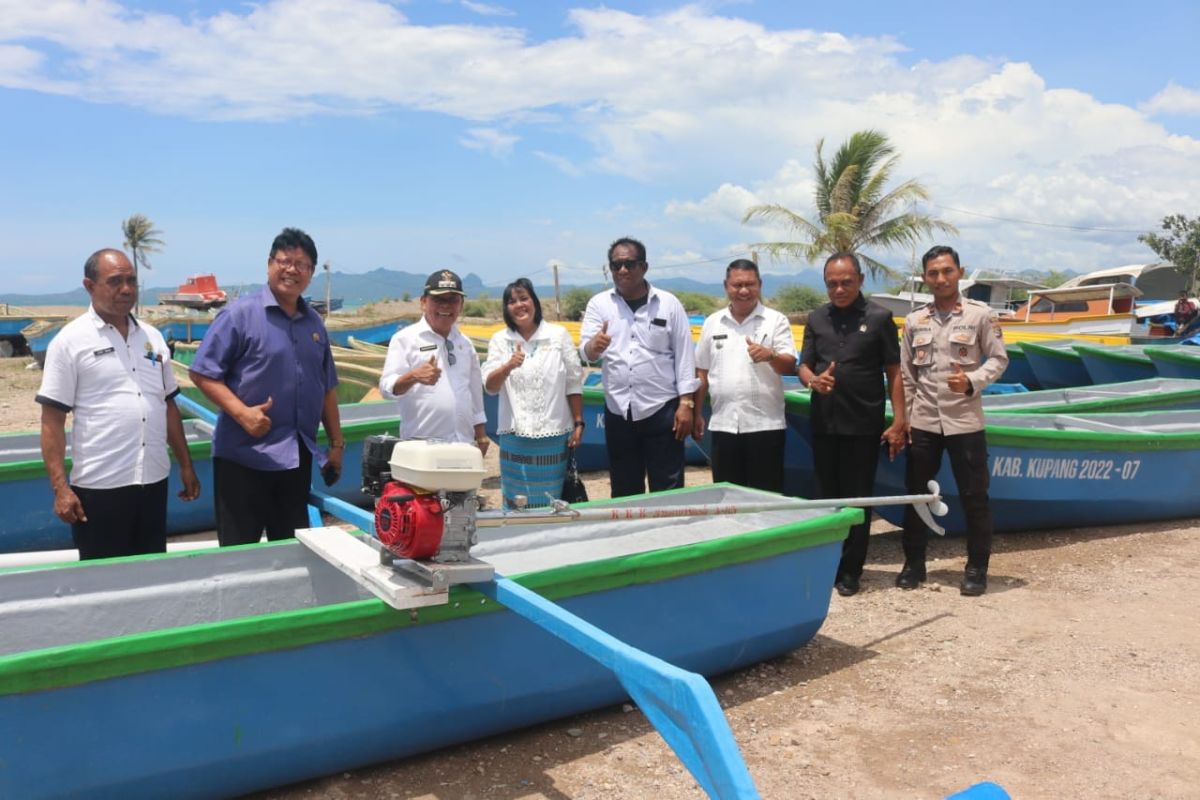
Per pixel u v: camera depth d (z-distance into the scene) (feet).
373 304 221.66
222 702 9.84
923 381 18.29
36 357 74.43
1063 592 18.66
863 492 18.15
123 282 13.56
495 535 15.49
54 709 8.99
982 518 18.28
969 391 17.43
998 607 17.76
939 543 22.62
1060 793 11.12
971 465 18.04
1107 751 12.16
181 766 9.75
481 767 11.63
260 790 10.73
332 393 15.17
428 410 16.35
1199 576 19.72
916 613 17.49
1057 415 26.16
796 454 23.07
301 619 10.05
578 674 12.28
